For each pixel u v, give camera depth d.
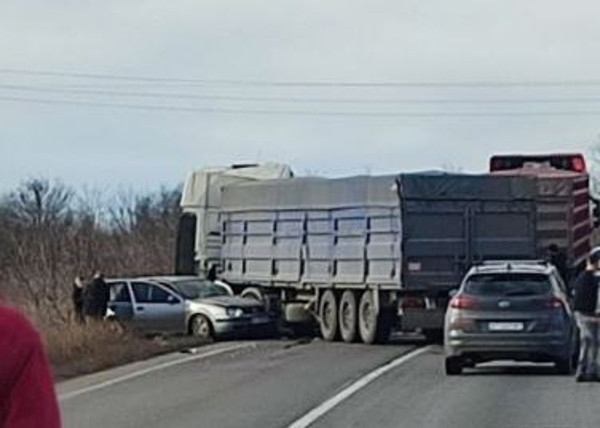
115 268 46.84
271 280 35.31
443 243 30.17
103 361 27.28
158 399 20.75
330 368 25.52
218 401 20.28
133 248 49.22
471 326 23.78
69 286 40.84
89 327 30.14
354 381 22.92
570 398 20.16
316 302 33.84
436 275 30.14
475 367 25.53
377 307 31.30
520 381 22.77
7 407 5.00
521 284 23.92
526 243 30.30
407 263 30.08
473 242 30.22
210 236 38.44
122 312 34.22
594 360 22.33
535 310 23.72
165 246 49.56
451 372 24.09
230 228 37.59
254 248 36.28
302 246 34.06
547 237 31.45
